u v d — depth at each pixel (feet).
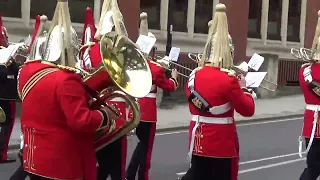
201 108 15.03
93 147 11.74
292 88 75.15
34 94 11.05
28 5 44.93
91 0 50.90
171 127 40.09
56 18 11.41
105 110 11.53
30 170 11.20
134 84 11.60
